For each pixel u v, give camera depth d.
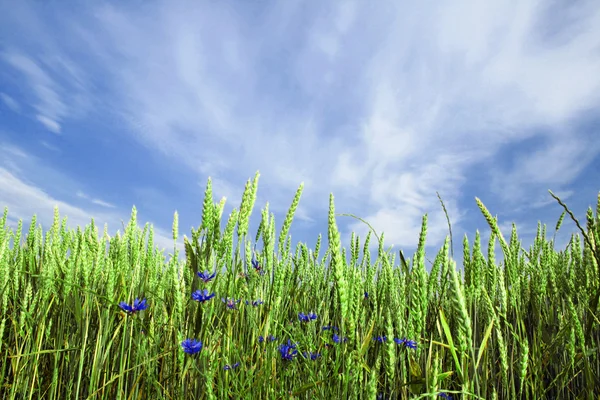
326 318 0.82
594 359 0.75
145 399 0.72
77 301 0.70
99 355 0.69
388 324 0.46
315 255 1.06
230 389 0.65
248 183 0.63
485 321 0.73
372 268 0.84
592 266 0.70
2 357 0.85
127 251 0.87
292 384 0.74
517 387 0.73
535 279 0.84
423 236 0.46
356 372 0.47
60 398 0.76
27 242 1.11
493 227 0.69
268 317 0.67
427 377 0.39
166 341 0.73
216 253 0.59
